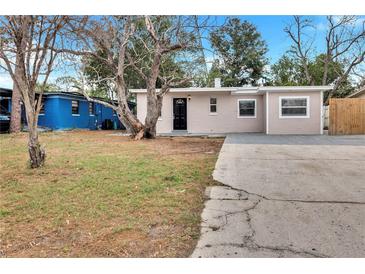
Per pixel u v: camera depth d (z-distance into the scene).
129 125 13.94
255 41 28.98
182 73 16.42
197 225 3.51
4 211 3.98
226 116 18.41
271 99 16.59
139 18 12.97
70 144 11.77
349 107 15.79
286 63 31.80
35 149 6.76
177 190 4.93
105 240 3.15
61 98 20.81
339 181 5.48
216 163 7.24
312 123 16.33
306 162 7.31
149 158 8.12
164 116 18.64
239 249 2.96
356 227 3.41
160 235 3.26
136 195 4.65
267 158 7.90
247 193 4.78
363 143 11.13
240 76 29.69
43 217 3.79
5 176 6.05
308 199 4.45
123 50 12.47
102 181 5.52
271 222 3.59
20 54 6.02
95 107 24.92
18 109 17.86
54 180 5.65
